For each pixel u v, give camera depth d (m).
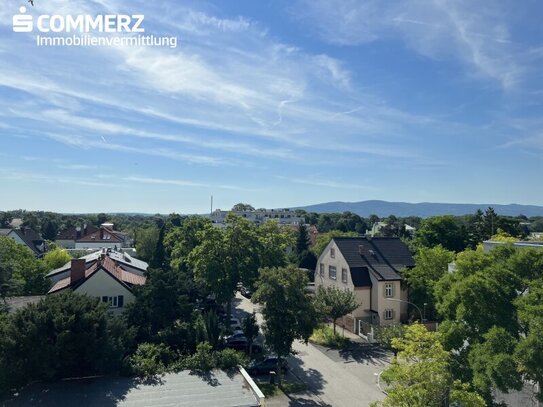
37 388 22.42
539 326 14.57
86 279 33.28
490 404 15.88
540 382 15.02
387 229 93.31
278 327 27.28
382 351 36.22
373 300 42.09
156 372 24.80
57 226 122.56
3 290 35.34
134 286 30.78
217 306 47.44
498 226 68.25
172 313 29.14
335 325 41.78
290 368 32.00
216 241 37.88
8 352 21.48
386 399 15.30
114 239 91.44
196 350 28.17
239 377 24.81
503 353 14.91
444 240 60.38
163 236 67.50
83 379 23.69
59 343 21.73
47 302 23.58
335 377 30.27
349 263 43.47
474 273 18.59
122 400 21.38
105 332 23.47
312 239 103.12
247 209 188.25
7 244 43.50
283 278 27.70
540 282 16.84
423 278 40.12
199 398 21.92
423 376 14.84
